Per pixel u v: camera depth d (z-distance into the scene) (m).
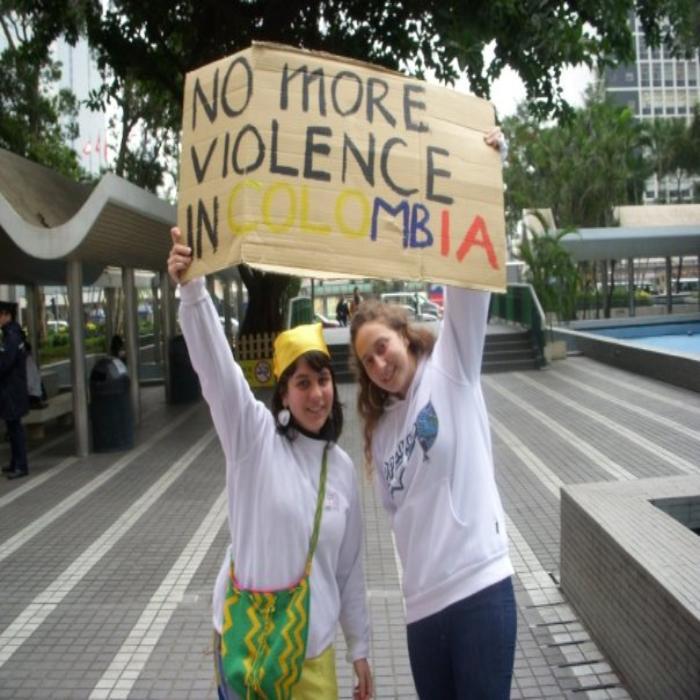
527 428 10.16
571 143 33.50
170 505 7.32
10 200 8.52
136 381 11.98
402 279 2.33
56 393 13.95
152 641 4.43
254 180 2.22
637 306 35.06
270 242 2.21
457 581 2.26
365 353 2.37
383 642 4.27
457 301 2.41
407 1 13.06
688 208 34.00
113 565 5.73
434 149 2.44
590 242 25.84
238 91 2.30
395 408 2.43
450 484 2.31
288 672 2.15
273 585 2.24
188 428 11.41
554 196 33.78
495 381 15.00
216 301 26.06
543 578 4.96
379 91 2.42
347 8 14.56
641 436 9.24
